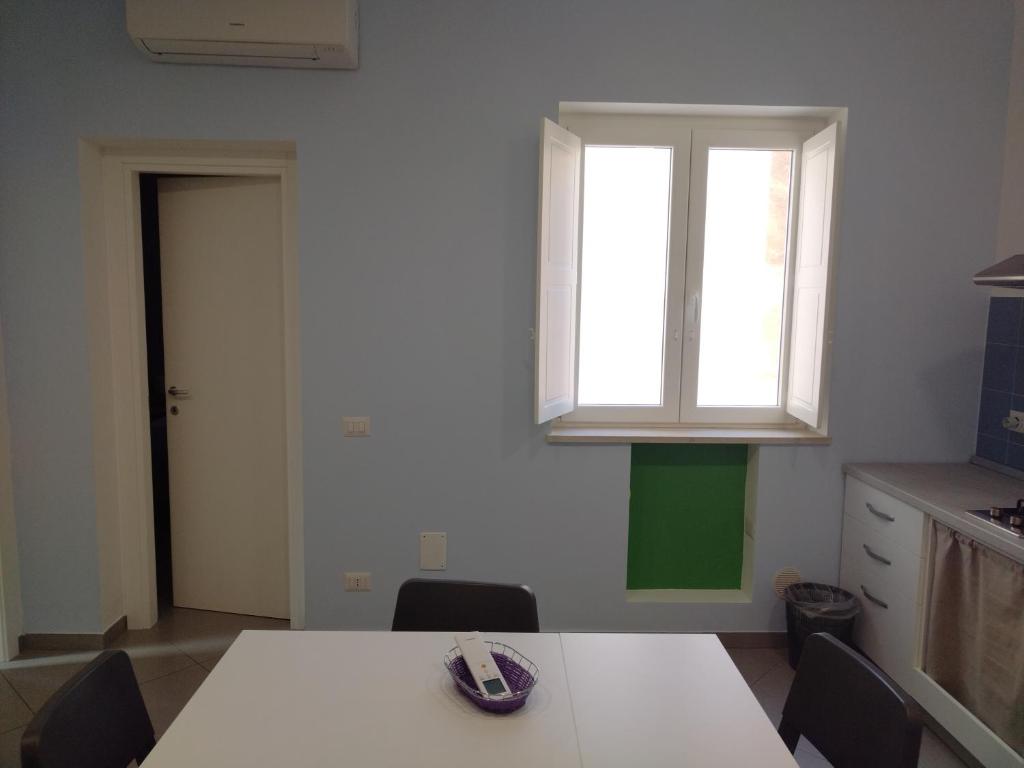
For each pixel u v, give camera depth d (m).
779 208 3.42
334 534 3.31
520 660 1.83
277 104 3.09
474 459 3.30
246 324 3.49
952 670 2.59
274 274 3.43
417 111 3.12
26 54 3.00
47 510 3.21
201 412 3.58
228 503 3.62
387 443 3.28
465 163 3.15
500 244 3.19
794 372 3.43
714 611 3.41
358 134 3.12
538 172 3.15
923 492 2.81
